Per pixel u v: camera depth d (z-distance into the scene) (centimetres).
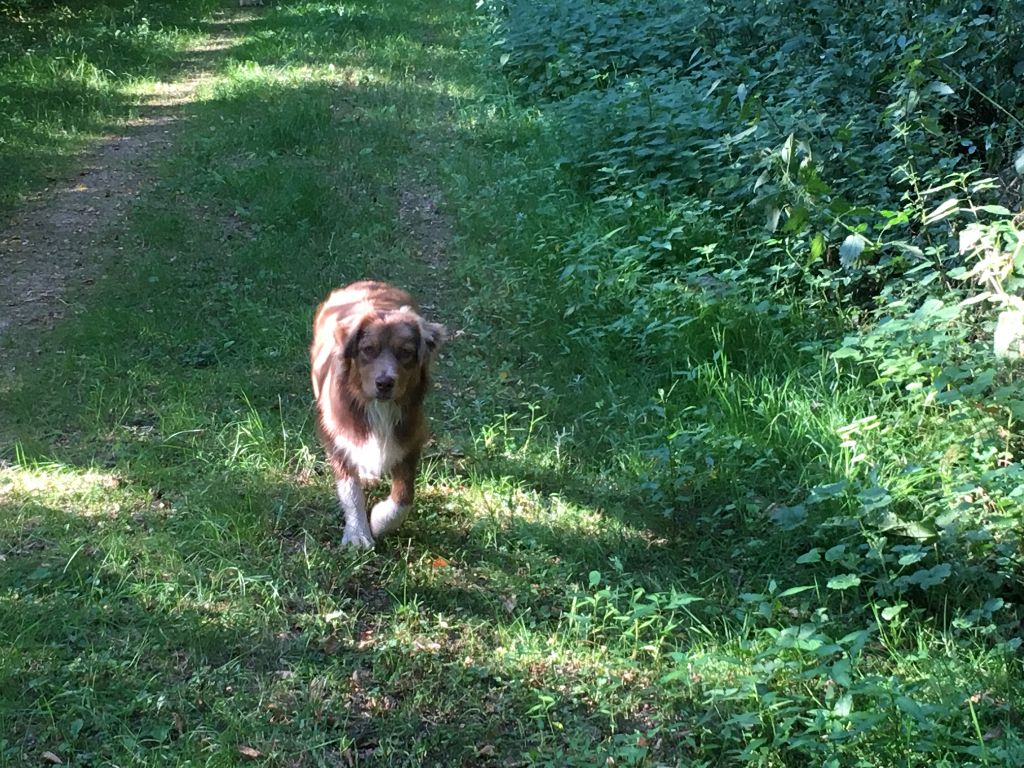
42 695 230
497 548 279
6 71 628
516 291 388
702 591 266
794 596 263
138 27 776
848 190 366
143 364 340
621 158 442
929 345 300
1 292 382
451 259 418
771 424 308
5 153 502
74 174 490
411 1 891
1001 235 304
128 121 577
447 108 586
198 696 234
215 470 298
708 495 293
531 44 604
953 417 277
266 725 229
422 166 502
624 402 329
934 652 242
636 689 240
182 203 452
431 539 281
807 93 396
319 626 252
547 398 334
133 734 227
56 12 816
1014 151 352
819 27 444
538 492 299
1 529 273
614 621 257
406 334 262
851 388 320
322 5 880
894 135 357
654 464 302
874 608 248
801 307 361
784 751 221
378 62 682
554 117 521
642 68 535
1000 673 234
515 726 234
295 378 341
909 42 375
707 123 431
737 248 394
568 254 400
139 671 239
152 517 280
